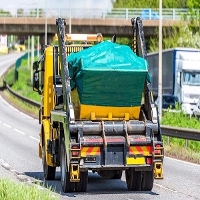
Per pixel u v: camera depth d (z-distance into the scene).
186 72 84.69
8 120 87.81
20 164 41.06
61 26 30.77
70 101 28.91
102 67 28.94
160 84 69.62
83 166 28.38
